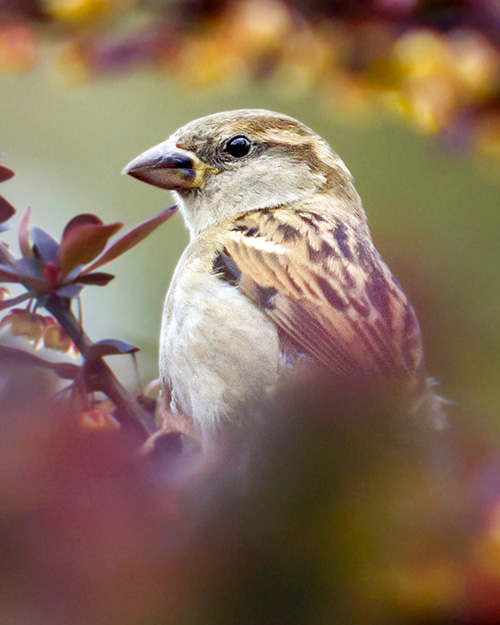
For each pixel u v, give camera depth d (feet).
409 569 6.07
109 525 5.39
